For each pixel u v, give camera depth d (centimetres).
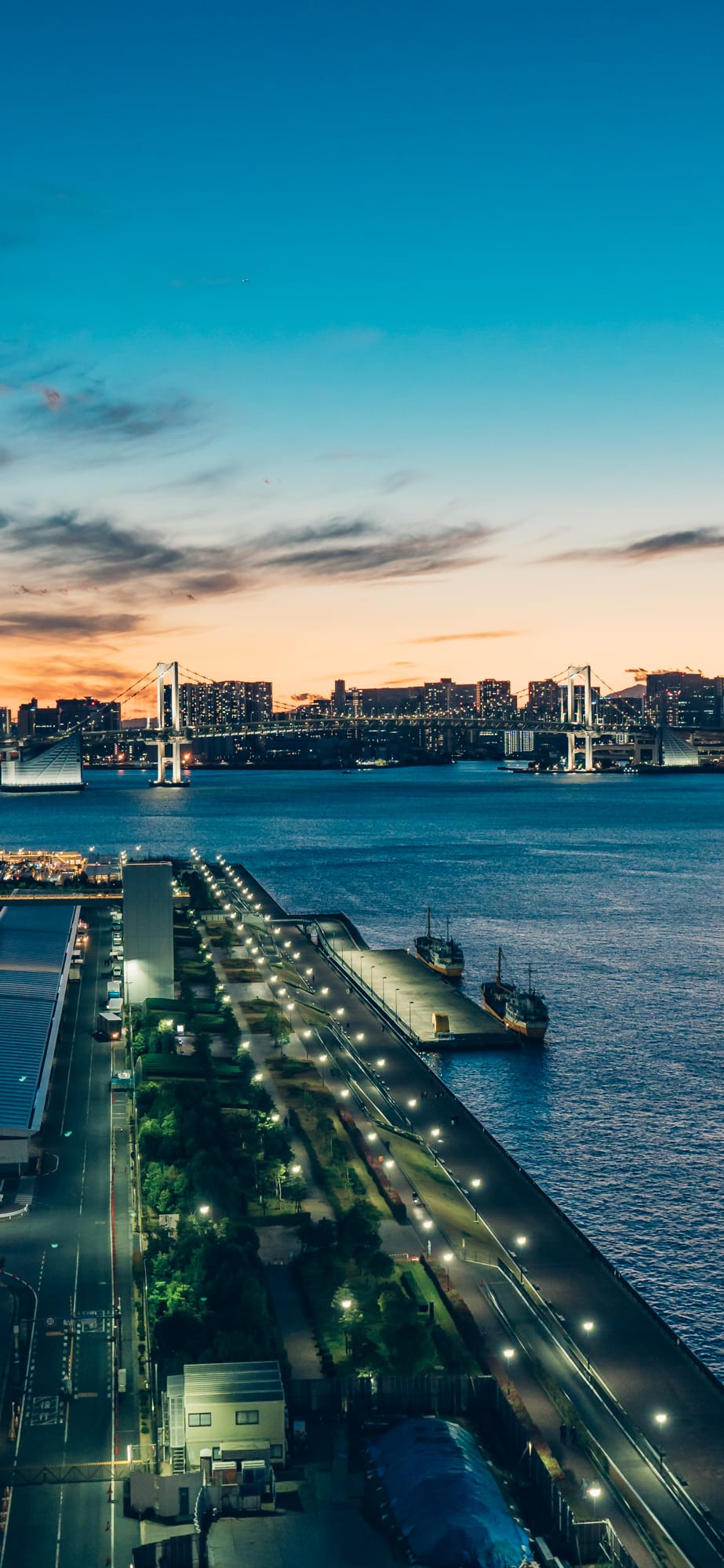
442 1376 10912
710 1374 12275
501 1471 9994
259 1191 15325
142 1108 17675
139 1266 13050
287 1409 10625
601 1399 11694
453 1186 16862
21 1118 16300
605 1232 16675
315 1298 12700
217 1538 8962
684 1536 9800
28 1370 11075
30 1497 9462
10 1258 13288
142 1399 10662
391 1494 9388
